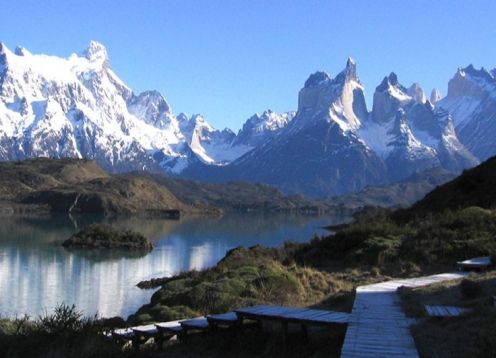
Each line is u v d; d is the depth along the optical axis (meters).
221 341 19.47
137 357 17.50
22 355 16.50
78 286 69.12
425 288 25.30
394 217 65.62
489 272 29.22
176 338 21.56
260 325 19.62
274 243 133.75
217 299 27.12
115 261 96.06
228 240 144.50
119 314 50.72
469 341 16.00
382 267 37.16
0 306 55.88
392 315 19.42
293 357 17.30
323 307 24.56
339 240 47.56
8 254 100.69
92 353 16.81
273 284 28.27
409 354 14.55
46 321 18.95
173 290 34.00
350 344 15.52
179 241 141.25
